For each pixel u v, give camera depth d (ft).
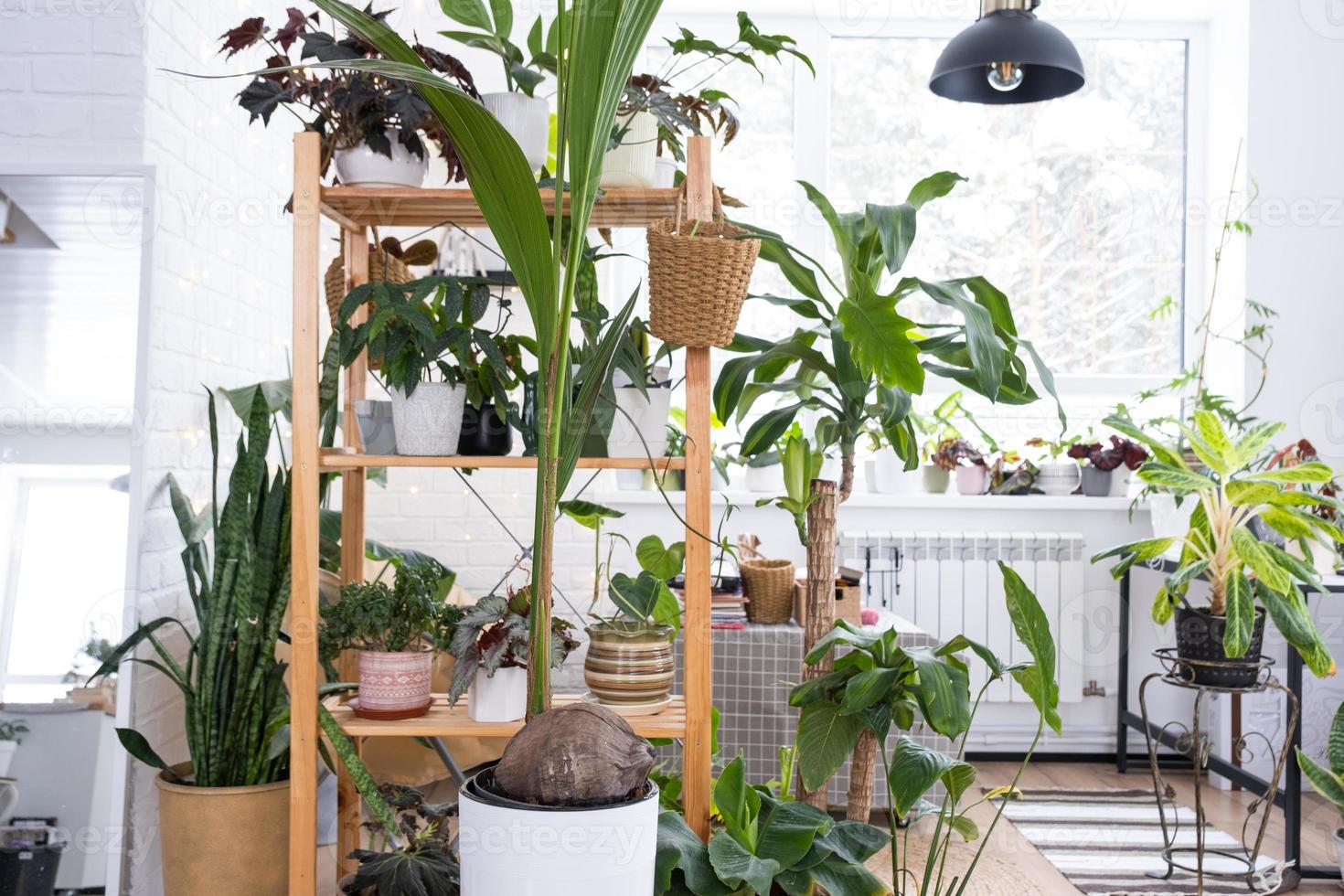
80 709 7.92
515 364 7.62
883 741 7.09
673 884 6.79
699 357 7.02
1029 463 14.78
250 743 7.72
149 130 8.25
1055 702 6.88
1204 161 15.37
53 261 8.13
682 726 7.13
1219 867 10.49
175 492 8.15
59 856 7.80
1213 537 10.07
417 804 7.27
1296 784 10.25
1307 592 10.78
